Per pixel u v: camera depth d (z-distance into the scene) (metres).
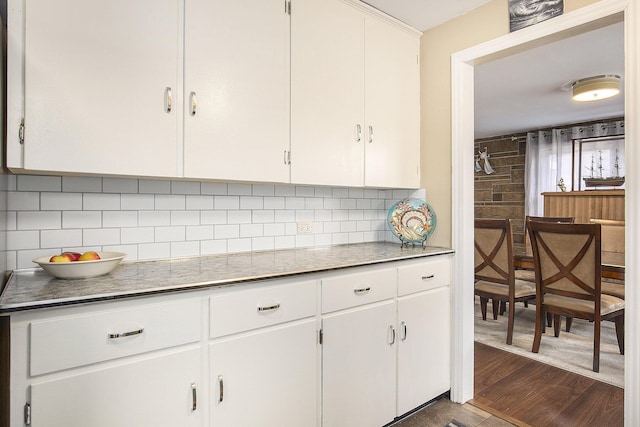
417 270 1.97
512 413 2.02
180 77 1.43
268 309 1.39
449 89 2.20
